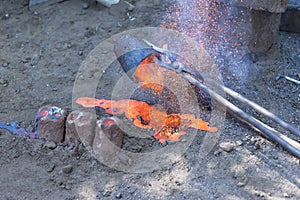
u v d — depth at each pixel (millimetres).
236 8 2133
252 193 1759
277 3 2037
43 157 1873
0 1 2562
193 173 1818
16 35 2396
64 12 2500
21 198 1765
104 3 2500
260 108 1918
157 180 1805
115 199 1761
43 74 2201
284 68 2168
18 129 1970
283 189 1768
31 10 2516
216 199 1746
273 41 2199
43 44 2344
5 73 2209
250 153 1865
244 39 2168
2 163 1863
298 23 2305
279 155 1856
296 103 2035
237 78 2129
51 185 1800
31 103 2076
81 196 1770
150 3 2506
